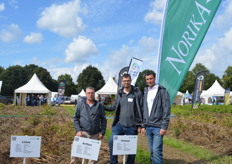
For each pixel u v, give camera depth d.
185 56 6.11
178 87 6.09
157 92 4.66
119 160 5.82
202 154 6.41
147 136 4.73
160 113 4.61
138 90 4.82
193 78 71.81
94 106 4.83
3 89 63.88
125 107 4.69
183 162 5.75
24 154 3.98
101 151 6.41
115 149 4.26
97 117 4.83
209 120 14.60
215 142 8.20
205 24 6.14
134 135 4.39
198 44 6.14
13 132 9.13
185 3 6.04
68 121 12.13
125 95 4.75
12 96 62.66
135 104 4.71
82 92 44.56
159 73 5.98
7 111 20.31
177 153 6.71
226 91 35.38
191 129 10.56
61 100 33.47
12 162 5.35
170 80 6.04
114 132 4.76
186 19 6.07
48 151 6.07
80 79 73.50
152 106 4.64
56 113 19.89
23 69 67.69
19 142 3.96
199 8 6.11
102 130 4.93
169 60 6.02
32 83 31.67
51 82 72.19
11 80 64.12
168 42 6.02
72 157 5.00
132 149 4.38
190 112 19.45
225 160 5.84
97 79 72.88
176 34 6.05
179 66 6.09
